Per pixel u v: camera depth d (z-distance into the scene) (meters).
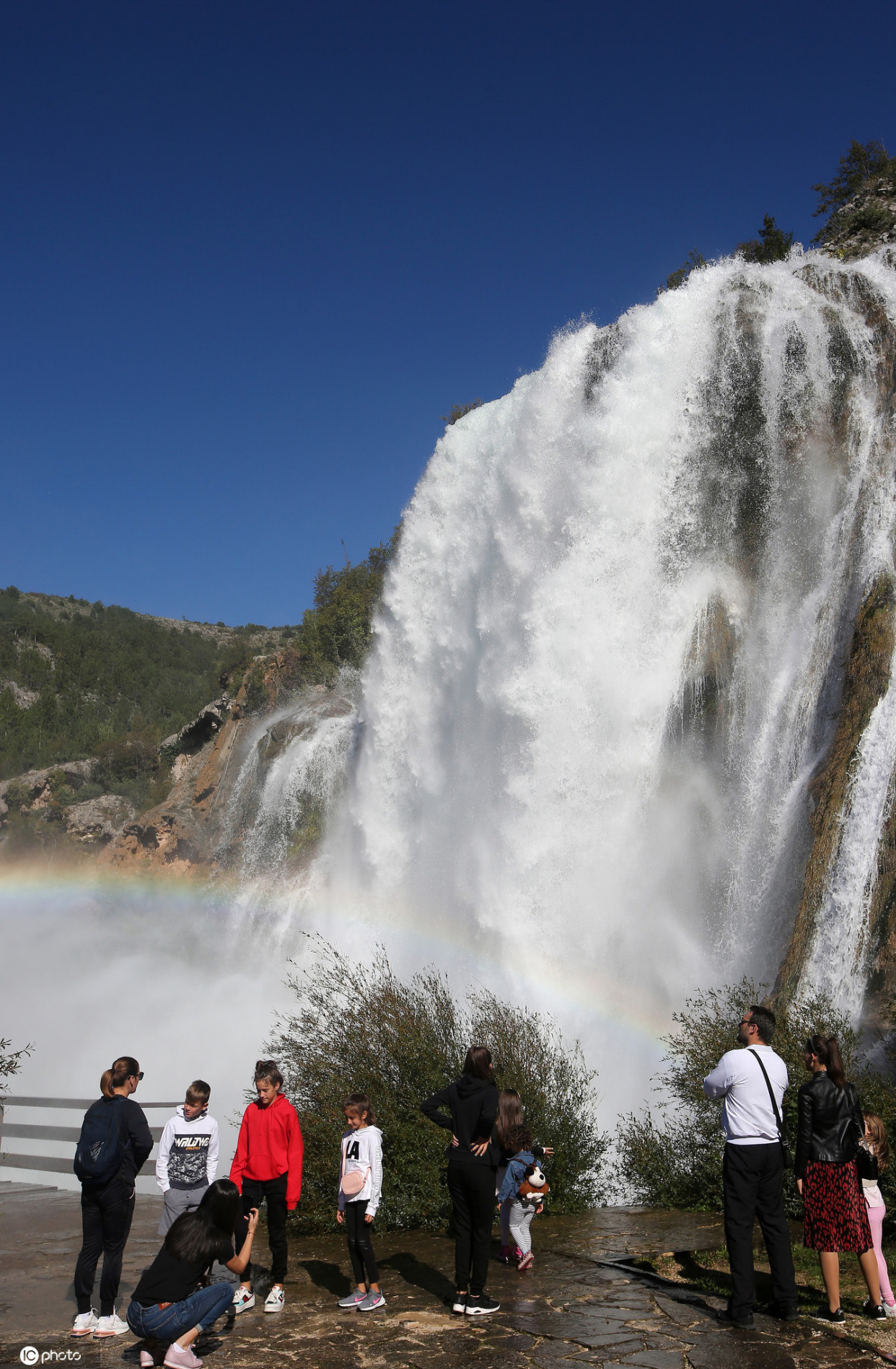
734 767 20.59
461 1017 12.58
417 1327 6.62
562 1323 6.54
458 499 27.97
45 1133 12.01
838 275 22.27
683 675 21.55
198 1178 7.32
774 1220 6.53
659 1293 7.15
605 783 21.58
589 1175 11.09
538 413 24.91
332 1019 11.77
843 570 19.61
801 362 21.42
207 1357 6.20
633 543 22.52
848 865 15.97
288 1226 10.41
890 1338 6.06
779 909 18.30
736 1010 12.52
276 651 74.00
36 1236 9.76
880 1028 13.59
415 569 29.31
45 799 97.56
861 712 17.23
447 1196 9.88
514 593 24.78
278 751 51.78
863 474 19.92
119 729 150.62
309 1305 7.33
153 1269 6.11
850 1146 6.55
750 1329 6.27
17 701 164.12
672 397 22.59
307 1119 10.72
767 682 20.50
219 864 54.25
